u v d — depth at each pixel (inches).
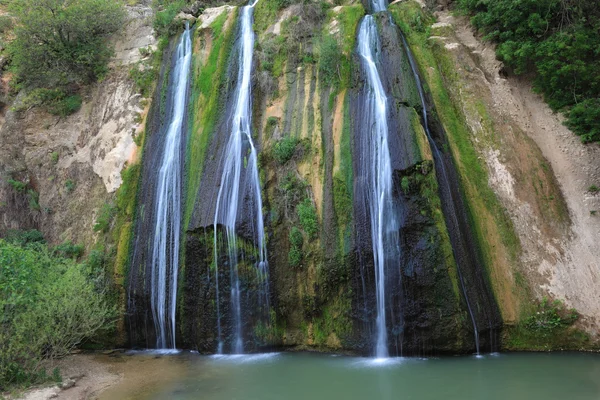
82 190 700.7
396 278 455.8
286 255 513.0
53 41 778.2
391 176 483.5
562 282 477.7
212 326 509.7
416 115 514.3
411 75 570.9
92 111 775.1
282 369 438.0
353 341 469.4
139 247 590.9
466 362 426.6
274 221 524.1
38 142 781.3
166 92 727.7
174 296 545.3
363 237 478.3
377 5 745.6
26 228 730.2
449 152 543.2
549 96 621.0
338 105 576.7
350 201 500.7
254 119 611.8
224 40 715.4
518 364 417.4
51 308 422.9
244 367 449.4
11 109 816.3
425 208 466.0
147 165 662.5
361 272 470.9
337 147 542.0
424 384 379.6
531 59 627.2
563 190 548.7
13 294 395.2
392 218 470.9
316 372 423.2
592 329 449.1
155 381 422.6
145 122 712.4
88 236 638.5
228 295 510.9
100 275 568.7
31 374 417.1
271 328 501.4
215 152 605.9
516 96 624.1
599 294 465.7
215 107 653.3
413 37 647.1
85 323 460.8
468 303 450.9
